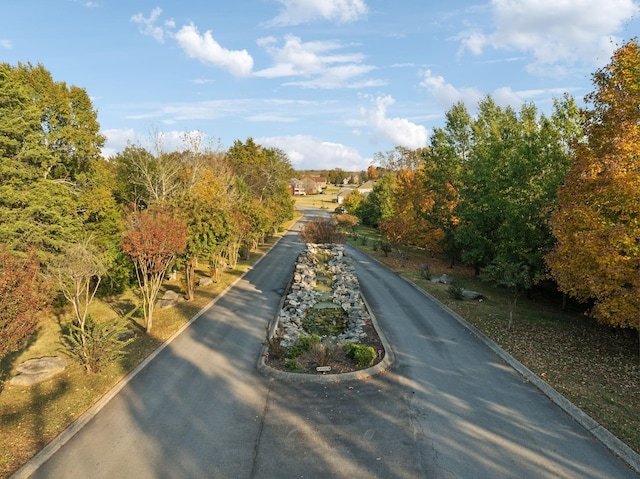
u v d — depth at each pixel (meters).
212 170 44.31
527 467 7.97
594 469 7.89
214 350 14.75
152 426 9.65
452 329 16.97
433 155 37.16
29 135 21.81
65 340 16.39
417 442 8.86
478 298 22.78
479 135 34.75
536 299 23.72
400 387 11.59
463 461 8.18
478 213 25.92
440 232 33.81
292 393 11.30
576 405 10.34
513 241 21.53
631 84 13.57
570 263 14.51
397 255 39.00
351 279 23.08
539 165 21.20
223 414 10.19
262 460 8.28
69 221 23.06
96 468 8.07
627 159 12.77
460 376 12.35
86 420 9.90
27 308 10.45
